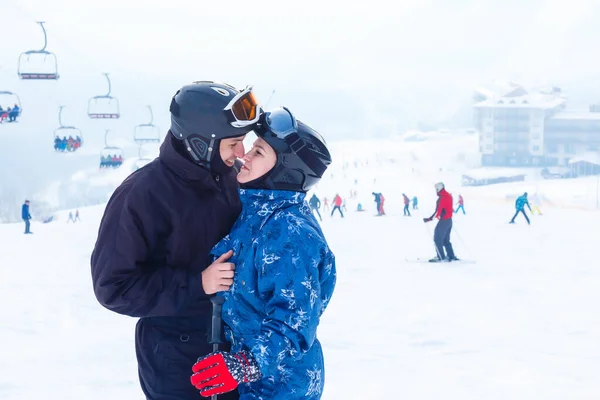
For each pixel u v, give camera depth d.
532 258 13.38
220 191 2.42
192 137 2.26
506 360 5.45
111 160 32.56
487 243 17.03
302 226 2.12
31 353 5.67
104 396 4.46
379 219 29.80
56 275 11.28
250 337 2.19
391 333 6.50
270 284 2.08
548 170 107.44
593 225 23.83
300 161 2.17
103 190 106.31
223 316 2.25
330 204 53.94
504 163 115.06
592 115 111.19
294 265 2.06
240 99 2.23
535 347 5.90
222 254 2.27
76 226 27.62
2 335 6.43
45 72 20.05
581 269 11.51
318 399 2.27
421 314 7.49
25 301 8.53
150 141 32.38
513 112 113.69
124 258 2.28
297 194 2.20
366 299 8.54
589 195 54.66
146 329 2.43
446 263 12.58
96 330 6.68
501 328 6.72
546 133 113.56
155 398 2.43
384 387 4.71
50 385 4.71
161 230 2.33
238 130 2.22
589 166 103.12
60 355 5.59
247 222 2.22
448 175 119.69
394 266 12.20
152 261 2.37
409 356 5.58
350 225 25.66
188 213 2.34
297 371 2.19
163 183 2.33
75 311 7.78
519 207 24.80
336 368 5.21
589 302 8.20
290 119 2.17
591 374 5.03
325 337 6.32
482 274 10.94
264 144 2.19
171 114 2.31
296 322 2.02
